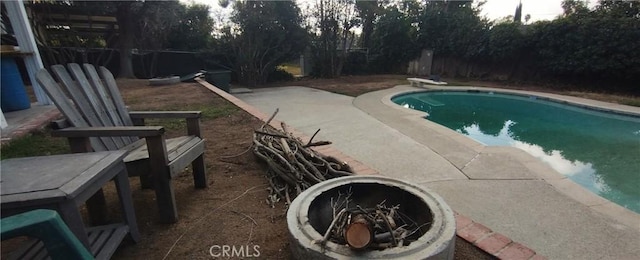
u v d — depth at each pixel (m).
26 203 1.12
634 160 5.09
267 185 2.65
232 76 14.88
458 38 15.38
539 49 12.24
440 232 1.50
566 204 2.92
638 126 7.26
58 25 10.95
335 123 6.26
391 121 6.45
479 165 3.94
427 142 4.93
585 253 2.20
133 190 2.52
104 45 13.32
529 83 12.91
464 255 1.76
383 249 1.45
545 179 3.50
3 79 4.89
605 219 2.65
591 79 11.17
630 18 9.91
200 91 8.14
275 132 3.64
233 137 4.02
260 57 14.32
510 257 1.73
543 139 6.54
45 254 1.30
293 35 14.45
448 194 3.13
